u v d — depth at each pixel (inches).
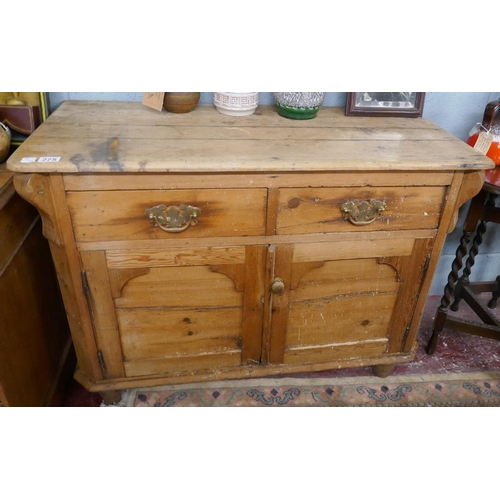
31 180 40.6
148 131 49.0
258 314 53.1
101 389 54.2
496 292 77.2
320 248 49.4
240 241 47.4
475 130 61.0
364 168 44.3
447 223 50.6
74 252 45.2
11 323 46.3
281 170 43.1
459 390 62.9
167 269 48.1
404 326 58.2
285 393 61.2
